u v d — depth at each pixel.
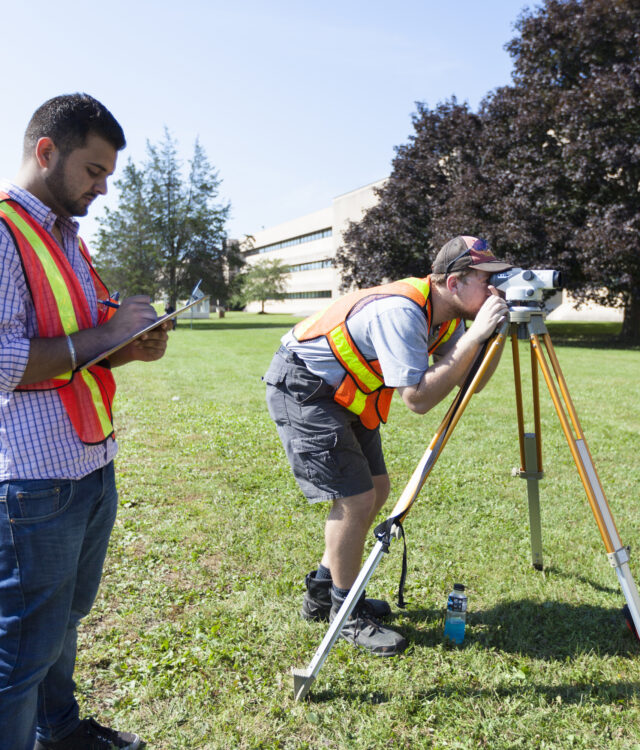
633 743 2.01
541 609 2.85
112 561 3.39
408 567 3.29
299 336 2.52
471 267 2.27
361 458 2.52
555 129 20.78
